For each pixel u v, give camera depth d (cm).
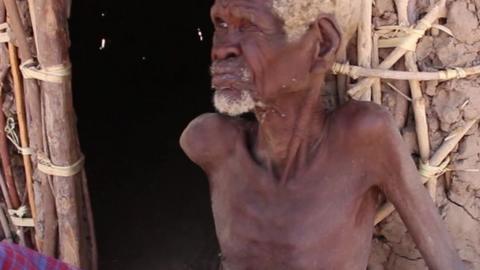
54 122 200
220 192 187
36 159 211
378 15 182
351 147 169
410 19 181
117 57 561
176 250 312
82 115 481
